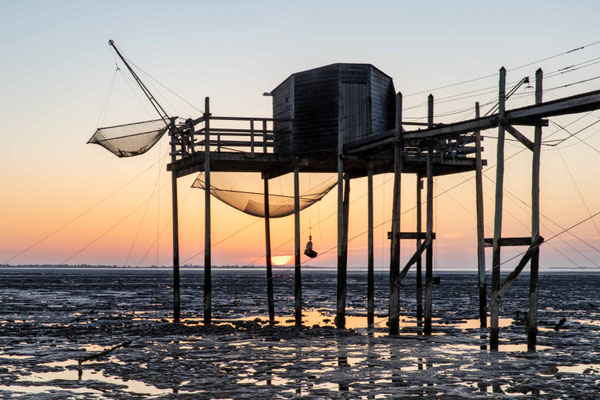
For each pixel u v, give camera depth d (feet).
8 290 244.42
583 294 210.38
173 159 107.34
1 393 53.01
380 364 65.46
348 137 95.76
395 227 83.61
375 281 347.15
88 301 176.24
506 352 72.33
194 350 76.07
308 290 249.34
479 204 91.35
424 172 102.27
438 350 74.43
